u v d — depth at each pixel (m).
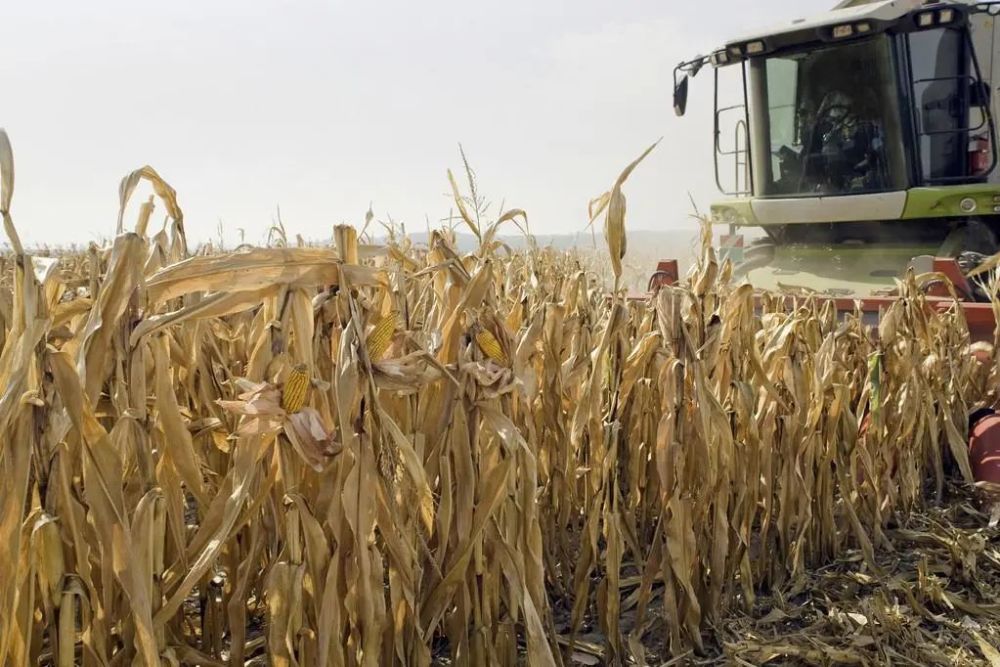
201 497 2.30
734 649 3.34
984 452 5.11
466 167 3.14
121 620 2.20
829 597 3.87
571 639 3.33
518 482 2.76
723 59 10.11
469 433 2.64
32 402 1.84
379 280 2.28
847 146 9.39
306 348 2.16
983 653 3.31
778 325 4.59
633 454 3.77
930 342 5.19
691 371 3.32
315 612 2.29
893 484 4.77
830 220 9.38
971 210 8.46
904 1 8.71
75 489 2.05
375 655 2.36
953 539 4.32
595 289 5.01
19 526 1.84
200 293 2.87
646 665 3.29
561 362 3.79
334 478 2.27
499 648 2.85
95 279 2.26
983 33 9.31
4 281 3.94
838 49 9.22
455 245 3.52
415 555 2.62
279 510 2.47
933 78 8.84
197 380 3.01
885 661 3.31
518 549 2.67
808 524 4.12
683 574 3.30
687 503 3.33
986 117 8.66
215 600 2.97
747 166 10.45
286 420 2.15
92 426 1.94
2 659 1.88
